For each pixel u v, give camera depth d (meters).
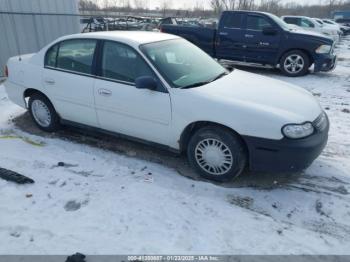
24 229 2.91
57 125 4.96
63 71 4.49
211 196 3.44
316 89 8.02
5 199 3.32
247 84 4.00
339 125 5.50
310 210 3.26
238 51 10.14
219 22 10.19
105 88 4.08
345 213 3.21
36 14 9.76
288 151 3.26
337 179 3.81
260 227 2.98
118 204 3.25
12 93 5.19
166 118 3.74
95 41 4.23
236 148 3.46
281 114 3.33
